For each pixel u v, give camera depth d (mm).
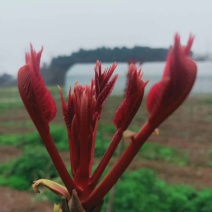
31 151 15328
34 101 1768
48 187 1896
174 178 15930
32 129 26844
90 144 1868
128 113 1812
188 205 11328
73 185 1854
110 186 1803
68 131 1886
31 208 12164
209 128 26250
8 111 36094
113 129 21781
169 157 18797
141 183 11609
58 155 1838
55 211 1840
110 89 1871
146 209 10727
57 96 22703
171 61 1539
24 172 14461
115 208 10477
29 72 1745
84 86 1865
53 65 30375
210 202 11312
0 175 15094
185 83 1548
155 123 1663
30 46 1749
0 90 56438
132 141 1722
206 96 39812
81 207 1791
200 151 20312
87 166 1858
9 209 12188
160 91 1591
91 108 1832
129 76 1773
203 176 16172
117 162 1778
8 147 20531
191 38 1531
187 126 26656
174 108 1601
